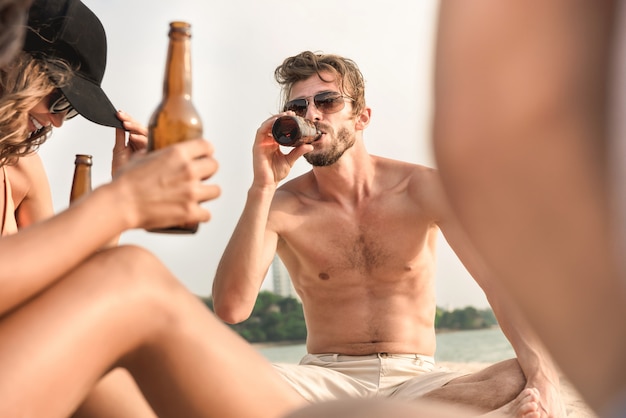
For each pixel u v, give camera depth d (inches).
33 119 91.1
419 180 156.5
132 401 61.8
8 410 45.8
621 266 14.0
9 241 50.3
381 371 145.4
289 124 147.8
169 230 59.0
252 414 53.0
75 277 51.2
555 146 14.5
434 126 17.1
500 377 130.6
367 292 154.3
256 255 150.0
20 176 123.8
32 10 87.1
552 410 124.6
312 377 140.1
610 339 14.7
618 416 14.7
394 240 154.4
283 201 160.9
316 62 155.6
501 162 15.4
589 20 14.2
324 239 156.7
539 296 15.5
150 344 52.2
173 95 66.1
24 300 49.9
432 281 157.0
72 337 48.5
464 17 16.1
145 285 51.6
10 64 84.2
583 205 14.4
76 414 61.4
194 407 53.0
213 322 54.1
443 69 16.7
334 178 156.7
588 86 14.3
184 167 53.0
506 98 15.2
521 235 15.5
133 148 103.0
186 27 66.8
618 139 13.7
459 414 23.9
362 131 159.8
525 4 14.9
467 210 16.7
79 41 91.7
